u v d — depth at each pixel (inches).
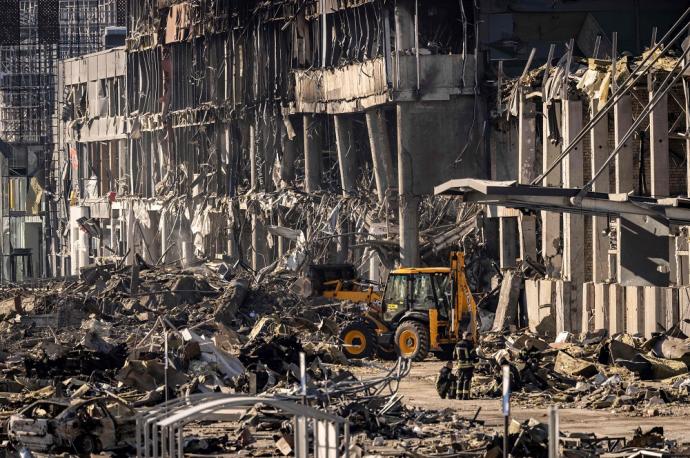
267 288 6491.1
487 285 6663.4
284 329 5147.6
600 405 3117.6
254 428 2635.3
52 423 2269.9
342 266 5098.4
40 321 5689.0
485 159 7022.6
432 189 7032.5
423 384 3703.3
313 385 2908.5
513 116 6584.6
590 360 3922.2
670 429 2694.4
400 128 7057.1
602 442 2327.8
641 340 4419.3
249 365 3484.3
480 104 6978.4
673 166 5516.7
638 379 3639.3
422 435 2529.5
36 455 2260.1
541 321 5334.6
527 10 6953.7
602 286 4992.6
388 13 7317.9
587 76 5388.8
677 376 3636.8
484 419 2842.0
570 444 2229.3
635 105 5334.6
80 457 2263.8
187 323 5713.6
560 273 5561.0
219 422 2748.5
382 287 5226.4
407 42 7135.8
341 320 5541.3
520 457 2155.5
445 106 7032.5
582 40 7022.6
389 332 4468.5
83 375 3494.1
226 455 2310.5
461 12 7116.1
